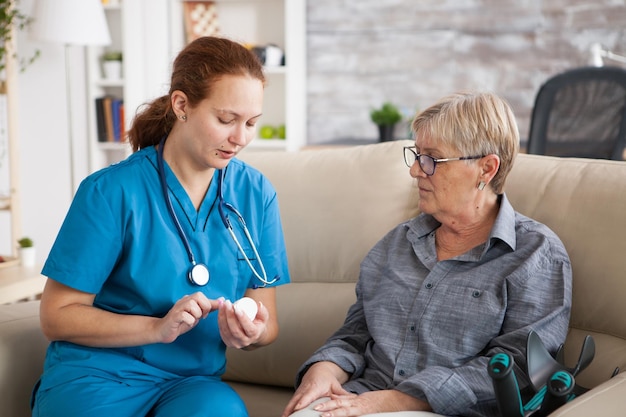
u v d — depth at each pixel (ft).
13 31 13.29
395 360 5.32
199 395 4.89
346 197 6.62
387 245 5.86
